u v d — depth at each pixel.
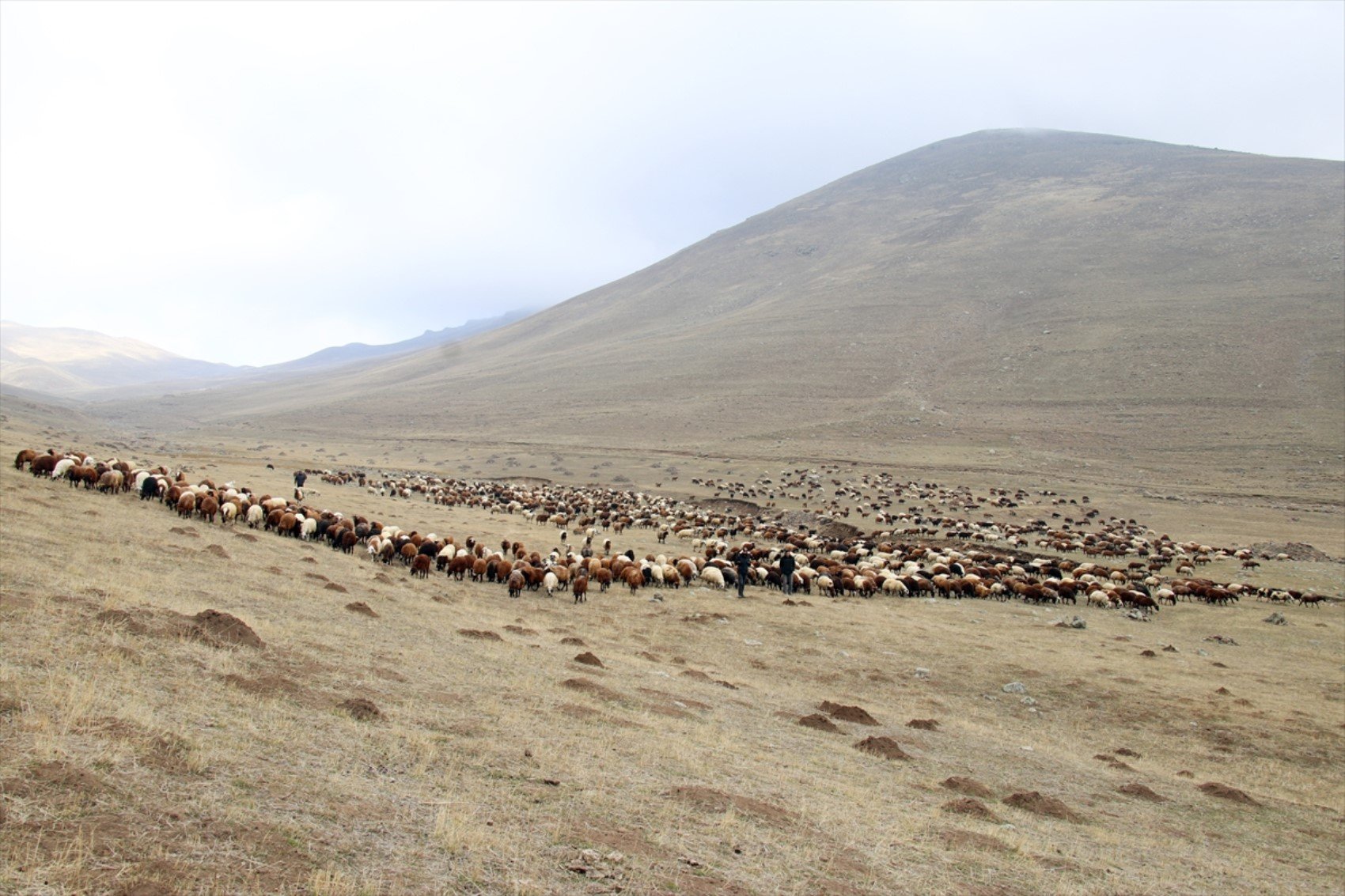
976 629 26.78
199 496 25.56
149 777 6.03
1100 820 11.07
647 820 7.45
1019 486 73.56
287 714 8.34
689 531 46.12
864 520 58.41
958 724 16.41
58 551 14.30
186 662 9.28
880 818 9.05
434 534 33.97
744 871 6.62
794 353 133.12
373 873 5.34
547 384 142.00
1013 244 173.25
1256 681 22.23
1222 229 154.62
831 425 101.38
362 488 61.31
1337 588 38.75
